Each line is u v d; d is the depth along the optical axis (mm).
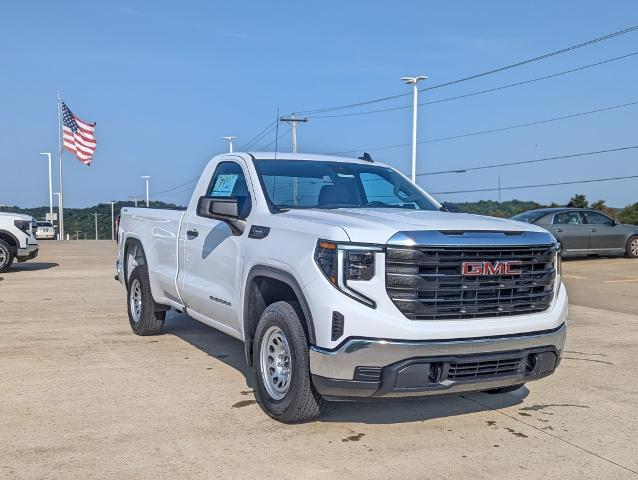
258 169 6020
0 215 16297
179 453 4477
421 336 4426
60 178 43500
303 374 4785
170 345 7754
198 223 6629
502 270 4746
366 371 4426
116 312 10148
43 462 4305
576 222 19469
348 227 4605
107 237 89688
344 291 4469
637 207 48906
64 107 35750
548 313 5004
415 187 6793
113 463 4301
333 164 6480
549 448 4727
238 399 5672
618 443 4852
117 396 5719
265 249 5223
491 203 50656
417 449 4641
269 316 5074
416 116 40688
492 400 5848
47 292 12547
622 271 17172
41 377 6293
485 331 4617
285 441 4727
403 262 4465
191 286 6660
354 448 4625
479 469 4324
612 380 6617
